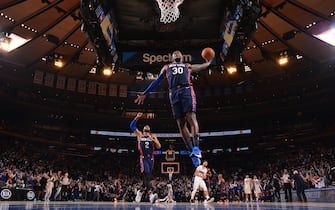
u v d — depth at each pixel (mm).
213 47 14562
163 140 44188
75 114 40156
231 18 13086
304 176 25812
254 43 29766
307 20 24859
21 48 28562
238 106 42312
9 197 18266
